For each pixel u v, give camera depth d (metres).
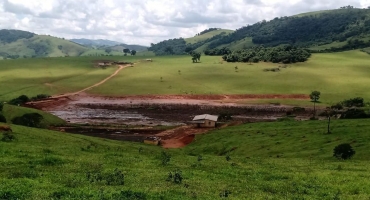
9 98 158.50
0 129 49.75
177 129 102.31
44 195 17.69
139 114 137.38
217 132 86.19
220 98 166.25
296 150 56.81
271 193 22.08
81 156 35.22
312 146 57.66
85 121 120.19
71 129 97.56
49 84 190.38
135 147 60.81
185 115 136.38
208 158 42.84
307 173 30.58
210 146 71.00
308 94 171.62
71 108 145.50
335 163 39.53
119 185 21.67
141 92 173.62
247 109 146.38
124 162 32.94
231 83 194.38
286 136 68.44
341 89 179.12
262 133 75.06
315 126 76.19
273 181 26.48
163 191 20.08
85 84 192.25
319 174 29.80
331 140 59.16
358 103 140.12
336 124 75.38
